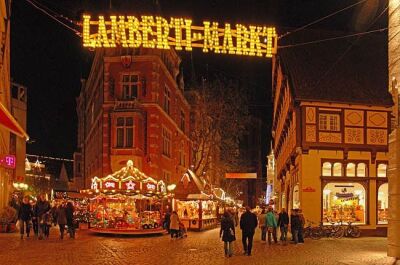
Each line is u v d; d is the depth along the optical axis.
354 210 27.66
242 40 14.59
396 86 17.91
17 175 47.88
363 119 28.28
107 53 39.75
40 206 23.19
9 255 16.55
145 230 26.98
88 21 14.16
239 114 50.53
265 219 23.72
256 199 107.69
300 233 23.66
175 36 14.30
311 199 27.30
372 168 28.09
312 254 18.27
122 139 38.38
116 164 37.97
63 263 14.83
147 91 39.34
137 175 28.28
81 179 61.53
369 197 27.77
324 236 26.59
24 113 50.62
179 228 26.00
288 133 33.53
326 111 28.06
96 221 28.08
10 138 42.31
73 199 38.62
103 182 27.72
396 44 18.00
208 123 49.47
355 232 26.86
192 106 60.12
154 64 39.41
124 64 39.47
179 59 48.91
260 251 19.36
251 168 91.69
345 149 27.83
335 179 27.58
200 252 18.64
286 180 36.31
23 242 21.20
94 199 29.14
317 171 27.59
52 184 77.81
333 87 28.45
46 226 23.80
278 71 37.72
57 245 20.27
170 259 16.27
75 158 64.12
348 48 31.38
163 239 25.12
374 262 15.88
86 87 58.34
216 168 53.59
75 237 25.16
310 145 27.52
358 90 28.62
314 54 30.47
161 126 41.22
